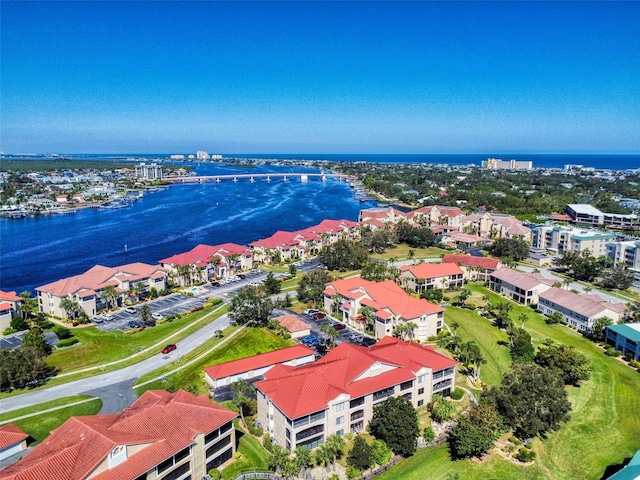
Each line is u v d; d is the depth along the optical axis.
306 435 75.88
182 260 177.00
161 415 67.81
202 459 68.31
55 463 55.59
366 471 73.12
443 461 76.25
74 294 137.75
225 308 143.88
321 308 143.88
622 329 117.50
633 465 66.19
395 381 85.44
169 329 127.69
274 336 120.25
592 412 90.06
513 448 79.56
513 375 90.62
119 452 58.72
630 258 195.50
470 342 106.00
